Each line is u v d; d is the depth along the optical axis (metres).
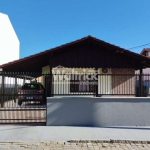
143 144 5.43
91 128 6.84
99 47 11.31
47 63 13.22
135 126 7.20
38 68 15.83
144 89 8.32
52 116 7.14
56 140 5.61
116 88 12.20
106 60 11.33
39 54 10.62
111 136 5.95
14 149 4.91
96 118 7.20
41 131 6.42
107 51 11.36
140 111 7.29
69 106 7.21
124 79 12.36
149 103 7.33
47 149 4.94
